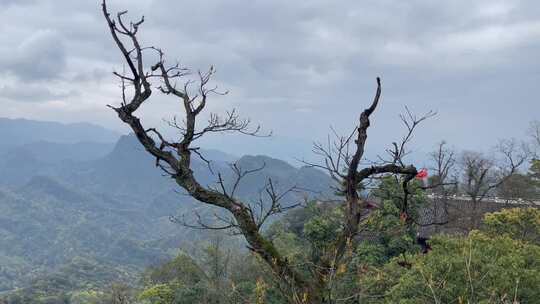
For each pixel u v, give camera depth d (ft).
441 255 44.11
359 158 18.31
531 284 38.93
